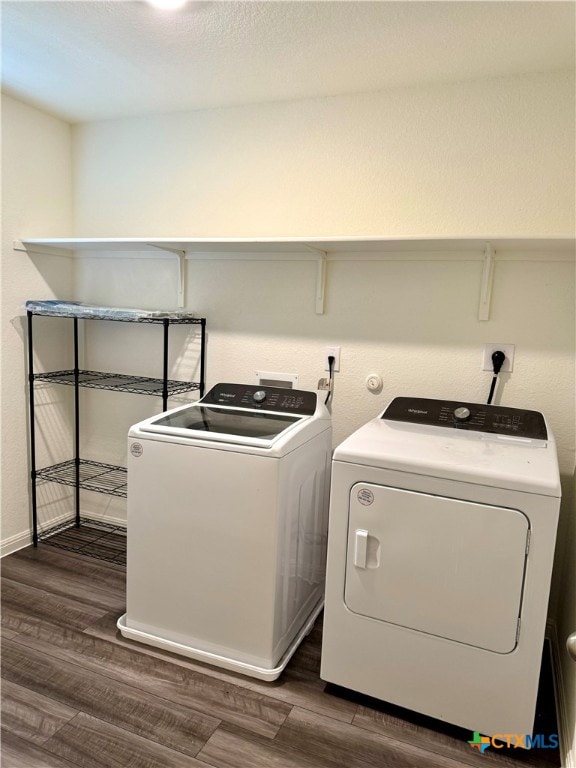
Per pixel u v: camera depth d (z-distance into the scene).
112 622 2.15
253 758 1.53
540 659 1.48
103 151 2.83
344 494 1.66
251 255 2.55
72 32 1.85
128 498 1.99
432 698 1.62
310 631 2.14
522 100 2.03
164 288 2.78
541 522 1.43
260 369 2.60
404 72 2.06
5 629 2.08
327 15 1.68
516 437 1.87
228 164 2.55
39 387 2.81
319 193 2.39
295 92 2.31
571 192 2.01
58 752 1.53
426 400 2.12
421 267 2.25
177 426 1.97
